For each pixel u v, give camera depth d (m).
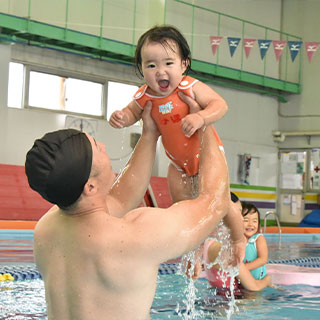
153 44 2.15
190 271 2.45
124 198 2.09
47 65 12.44
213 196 1.84
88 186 1.60
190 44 14.72
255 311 2.94
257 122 16.72
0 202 10.35
